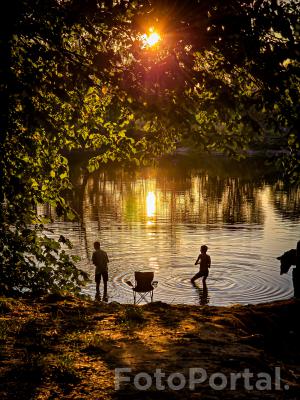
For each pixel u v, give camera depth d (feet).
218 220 98.73
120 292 53.52
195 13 18.48
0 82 19.04
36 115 19.47
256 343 20.92
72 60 21.84
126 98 20.36
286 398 14.48
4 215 29.76
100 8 20.03
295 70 18.86
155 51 20.13
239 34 18.44
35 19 21.49
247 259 67.56
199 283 56.75
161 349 18.40
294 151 22.15
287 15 18.66
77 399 13.82
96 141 33.99
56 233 84.43
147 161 31.53
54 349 17.95
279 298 50.83
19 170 29.25
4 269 31.24
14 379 14.94
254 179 191.21
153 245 76.07
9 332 19.70
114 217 101.86
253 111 21.94
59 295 27.68
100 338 19.34
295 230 87.81
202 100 20.58
